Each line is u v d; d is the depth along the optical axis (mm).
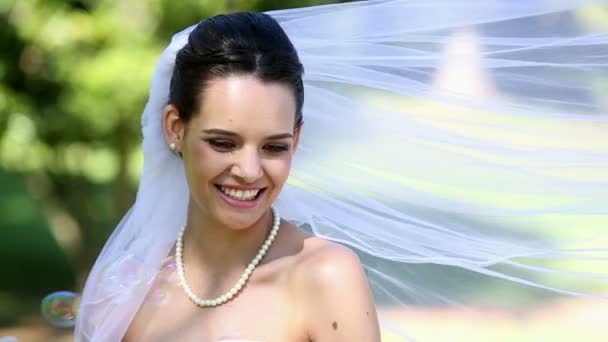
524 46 7520
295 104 6363
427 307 8688
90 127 21516
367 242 7801
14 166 23672
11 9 20453
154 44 19734
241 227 6422
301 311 6438
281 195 7672
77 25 20000
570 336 11328
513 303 9758
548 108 7555
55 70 20812
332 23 7637
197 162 6371
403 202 7742
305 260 6504
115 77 19469
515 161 7590
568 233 7645
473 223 7695
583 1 7441
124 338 7145
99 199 28469
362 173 7711
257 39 6262
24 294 34719
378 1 7645
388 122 7688
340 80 7660
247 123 6172
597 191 7539
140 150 21859
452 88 7625
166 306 6953
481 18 7551
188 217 7031
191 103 6352
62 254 40625
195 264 6906
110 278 7375
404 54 7609
